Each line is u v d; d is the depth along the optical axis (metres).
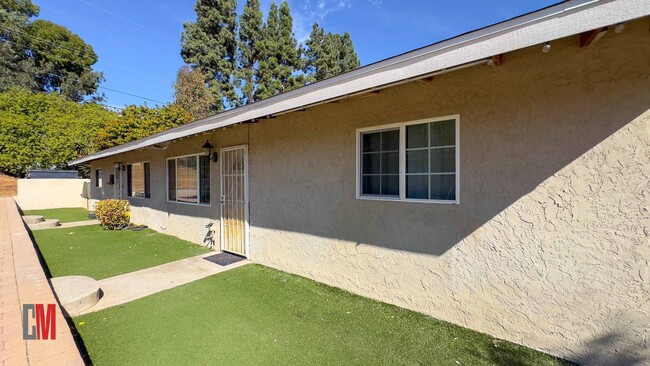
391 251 3.41
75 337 2.77
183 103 20.67
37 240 7.08
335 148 3.93
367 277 3.64
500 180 2.64
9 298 2.95
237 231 5.58
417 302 3.21
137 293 3.82
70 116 20.83
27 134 19.08
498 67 2.61
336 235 3.96
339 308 3.37
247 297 3.69
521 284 2.56
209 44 23.78
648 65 2.03
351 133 3.74
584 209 2.28
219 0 23.95
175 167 7.48
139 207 9.27
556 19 1.76
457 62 2.19
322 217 4.13
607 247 2.20
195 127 5.25
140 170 9.23
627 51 2.08
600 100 2.19
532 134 2.48
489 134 2.69
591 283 2.26
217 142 5.96
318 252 4.20
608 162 2.18
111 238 7.32
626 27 2.07
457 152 2.88
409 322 3.02
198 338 2.76
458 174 2.88
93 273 4.63
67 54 29.30
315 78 24.58
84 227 8.98
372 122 3.52
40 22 28.30
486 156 2.71
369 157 3.66
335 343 2.66
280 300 3.60
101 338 2.76
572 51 2.28
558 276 2.39
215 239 6.10
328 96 3.11
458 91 2.85
